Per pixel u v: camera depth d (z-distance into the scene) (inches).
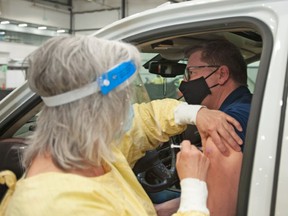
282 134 34.9
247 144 36.5
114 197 33.9
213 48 56.9
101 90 32.3
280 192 34.2
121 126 35.6
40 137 33.4
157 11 46.7
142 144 56.9
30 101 56.7
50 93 32.1
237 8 41.7
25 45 382.6
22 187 31.1
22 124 60.2
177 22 45.7
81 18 429.4
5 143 58.9
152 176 74.7
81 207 30.1
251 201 35.2
